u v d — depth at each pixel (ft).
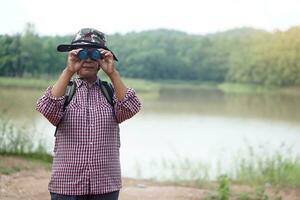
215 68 273.95
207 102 184.14
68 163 12.17
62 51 12.37
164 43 273.13
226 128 103.91
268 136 87.76
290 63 215.10
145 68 238.89
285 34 220.43
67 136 12.21
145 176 40.70
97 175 12.20
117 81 12.35
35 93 83.30
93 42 12.16
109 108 12.44
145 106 158.81
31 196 25.62
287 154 47.73
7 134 39.58
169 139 81.71
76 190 12.14
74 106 12.28
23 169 31.86
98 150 12.20
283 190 31.01
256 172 35.76
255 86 237.86
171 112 141.90
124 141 77.00
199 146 73.72
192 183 34.35
